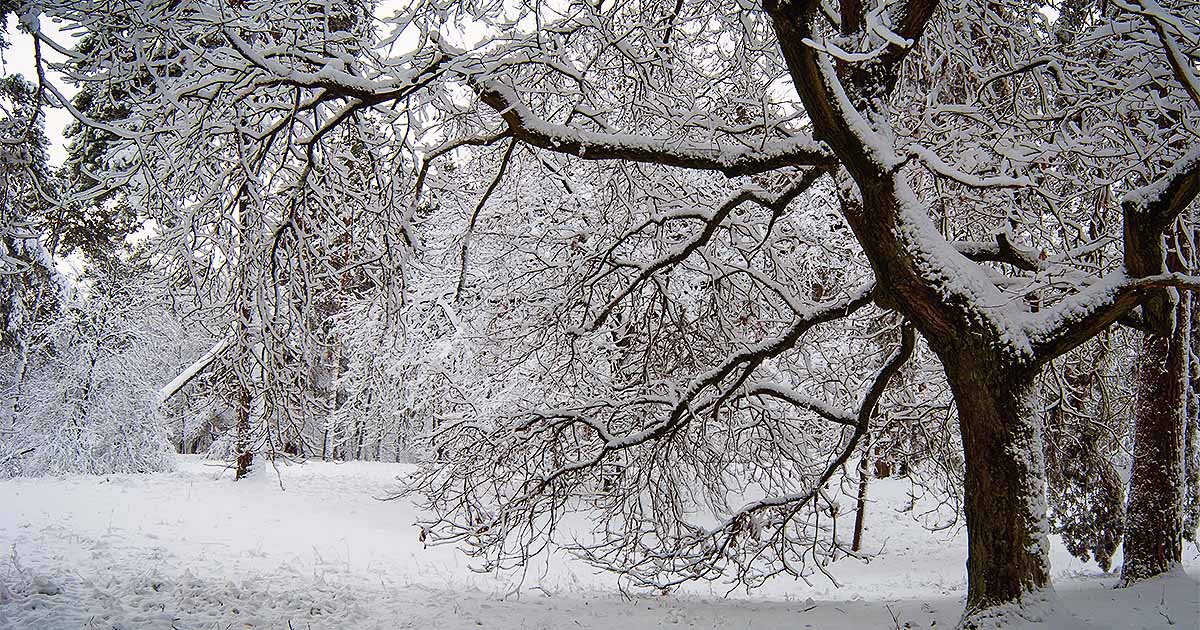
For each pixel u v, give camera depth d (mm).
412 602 9922
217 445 28203
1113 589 8969
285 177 8352
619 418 10633
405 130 7684
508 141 10430
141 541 13305
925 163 6637
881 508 21281
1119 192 9500
